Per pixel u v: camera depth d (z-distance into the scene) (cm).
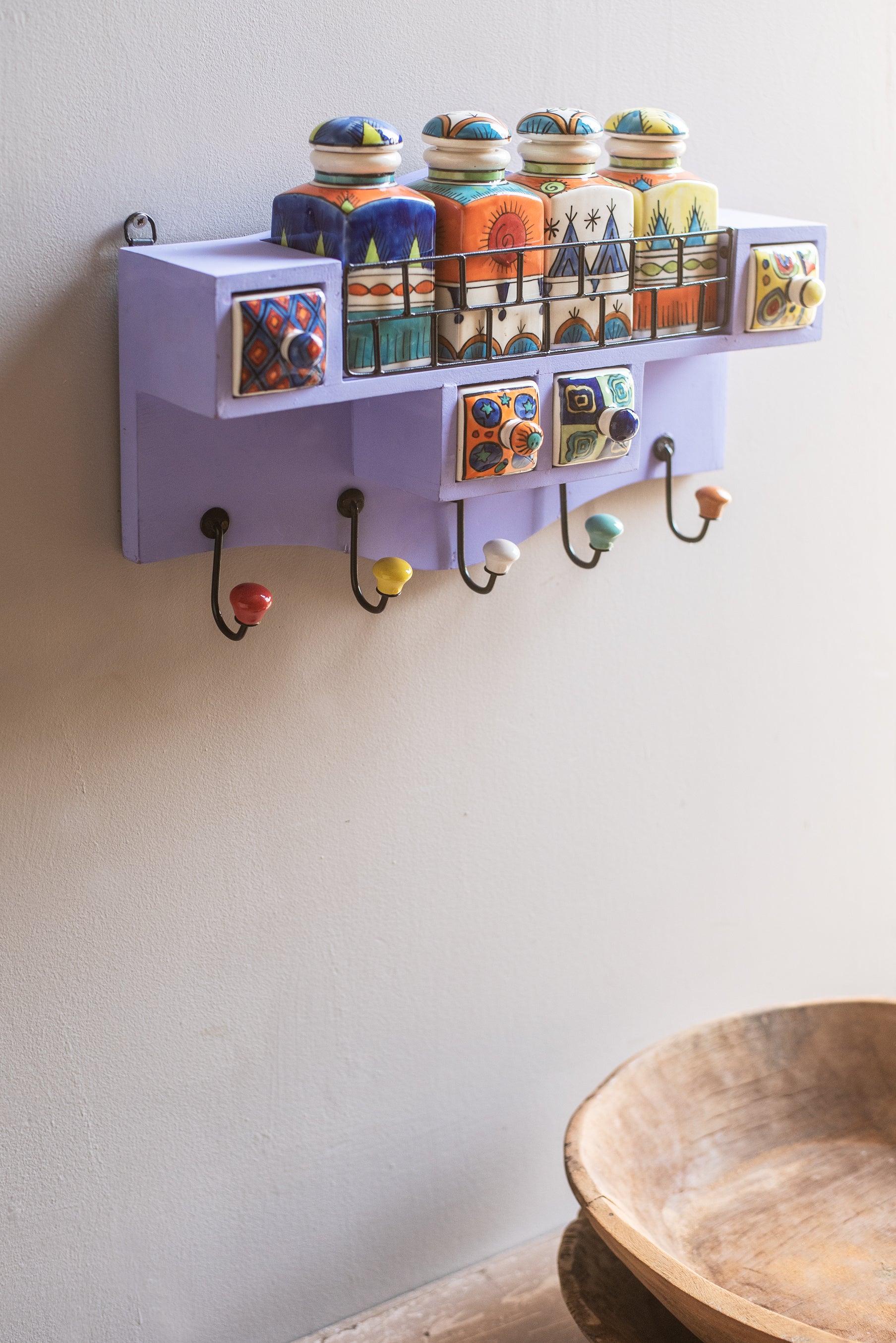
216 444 85
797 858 133
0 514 81
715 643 121
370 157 76
